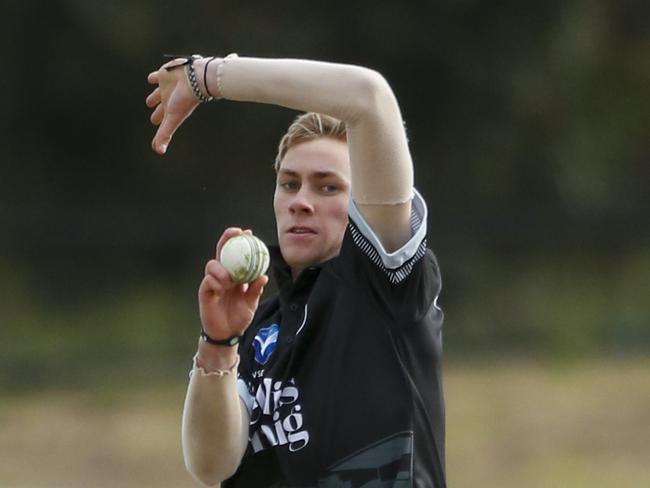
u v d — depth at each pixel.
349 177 12.87
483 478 42.06
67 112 85.38
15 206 83.44
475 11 88.19
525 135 91.56
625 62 97.50
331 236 12.80
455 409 54.00
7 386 64.19
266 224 83.19
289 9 86.12
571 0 90.12
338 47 86.94
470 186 90.69
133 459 45.78
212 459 12.37
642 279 83.56
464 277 81.88
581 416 52.81
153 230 81.44
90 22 83.12
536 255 85.25
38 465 44.50
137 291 80.00
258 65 12.24
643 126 97.19
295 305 12.74
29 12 82.94
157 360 69.94
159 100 12.75
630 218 87.00
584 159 93.81
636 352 72.50
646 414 53.41
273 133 87.56
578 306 79.81
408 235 12.31
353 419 12.03
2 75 84.25
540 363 68.69
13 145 85.38
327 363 12.23
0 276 78.56
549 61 90.56
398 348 12.19
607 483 41.47
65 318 77.00
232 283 11.83
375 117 11.96
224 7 85.19
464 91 89.50
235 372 12.19
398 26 86.56
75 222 80.62
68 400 60.09
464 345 74.19
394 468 11.90
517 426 50.59
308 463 12.11
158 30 84.38
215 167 88.19
